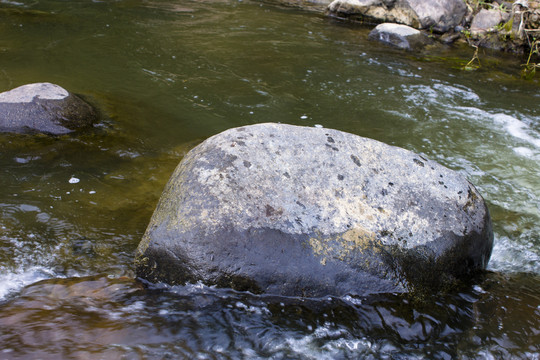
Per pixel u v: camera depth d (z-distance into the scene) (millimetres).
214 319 2285
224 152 2605
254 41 7547
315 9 10297
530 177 4164
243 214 2439
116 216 3129
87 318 2221
